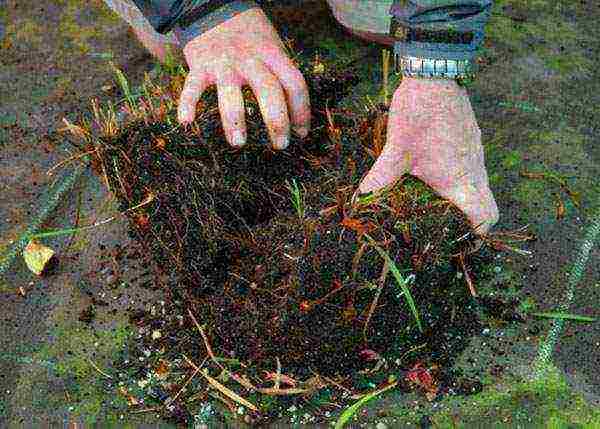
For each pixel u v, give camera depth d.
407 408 0.78
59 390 0.82
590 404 0.78
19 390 0.82
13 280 0.90
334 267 0.74
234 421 0.79
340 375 0.80
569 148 0.96
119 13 1.02
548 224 0.90
